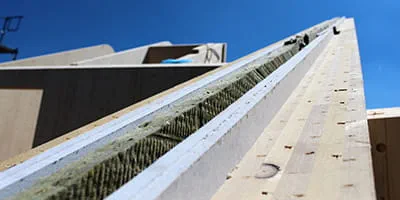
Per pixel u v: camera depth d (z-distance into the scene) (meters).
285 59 3.21
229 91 1.79
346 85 2.54
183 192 0.97
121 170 0.98
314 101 2.17
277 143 1.51
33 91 7.77
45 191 0.83
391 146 1.96
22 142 7.46
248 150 1.46
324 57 4.23
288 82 2.42
